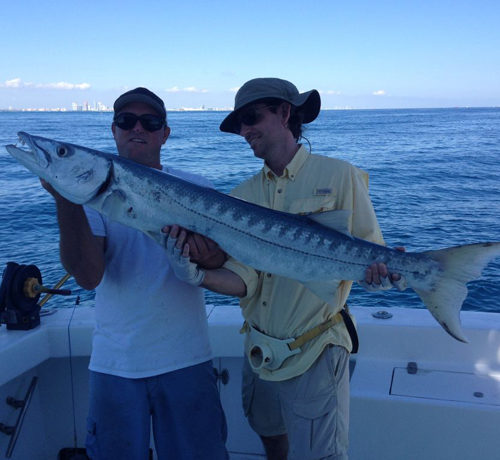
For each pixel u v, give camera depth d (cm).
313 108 286
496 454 275
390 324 336
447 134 5956
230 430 347
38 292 324
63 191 241
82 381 343
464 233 1195
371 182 2098
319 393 246
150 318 251
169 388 253
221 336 335
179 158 3203
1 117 14912
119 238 258
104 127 7388
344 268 267
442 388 297
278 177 281
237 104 266
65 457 340
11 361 300
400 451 289
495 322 335
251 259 268
